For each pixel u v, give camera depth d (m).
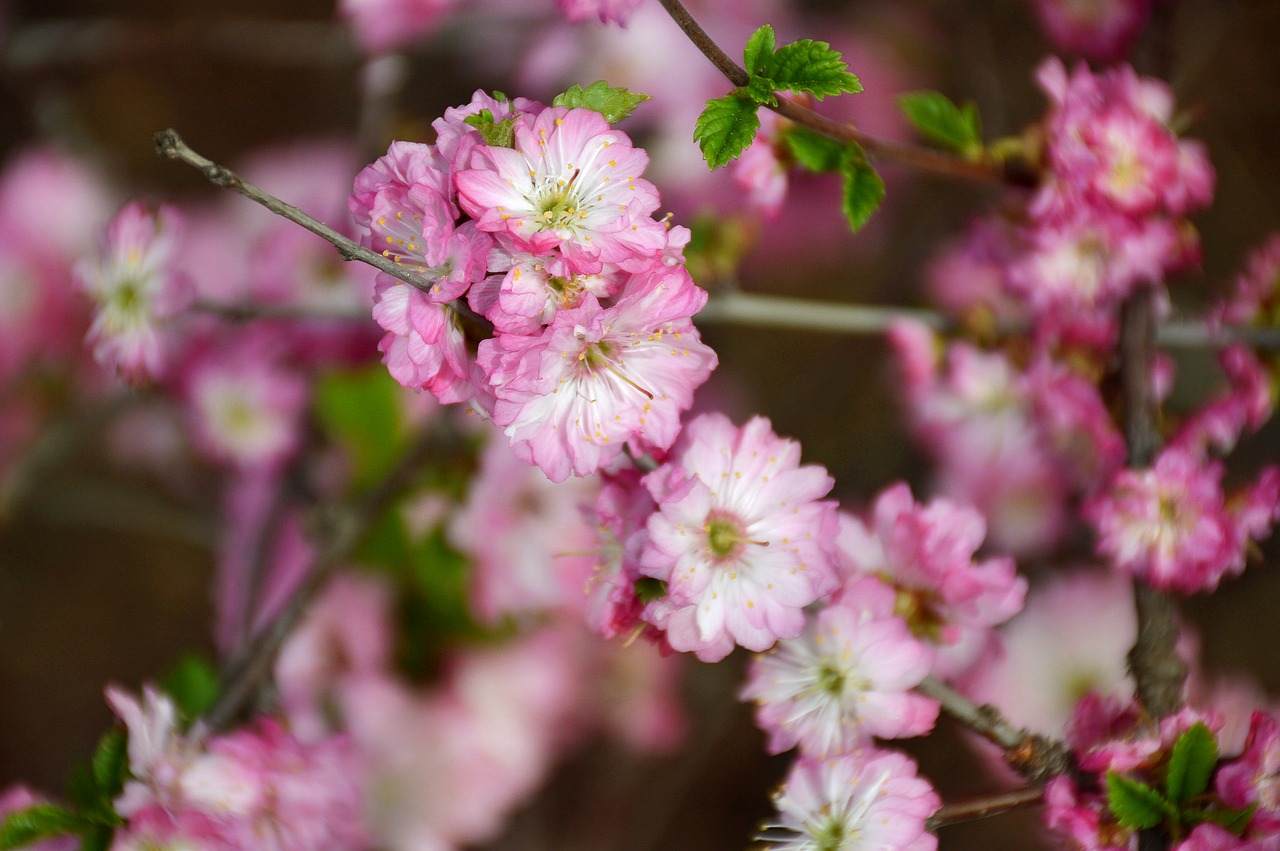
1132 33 0.92
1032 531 1.00
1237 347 0.91
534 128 0.81
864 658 0.85
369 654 0.95
